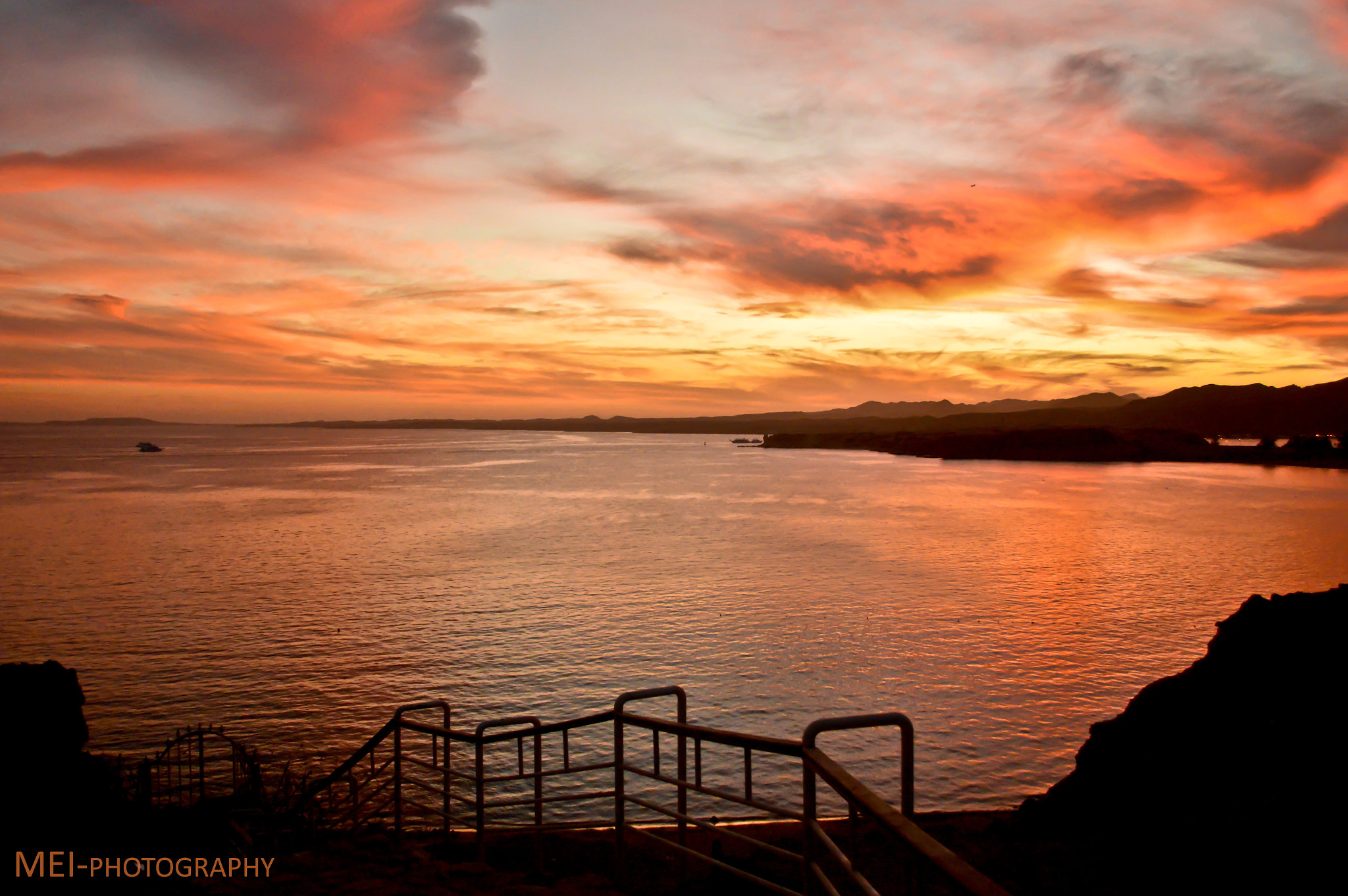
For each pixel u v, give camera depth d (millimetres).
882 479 139875
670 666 29656
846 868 3568
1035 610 38938
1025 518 81312
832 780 3498
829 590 43969
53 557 58844
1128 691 26578
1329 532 70750
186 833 9812
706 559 55312
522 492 114312
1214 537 67250
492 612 38938
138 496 109688
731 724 23812
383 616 38469
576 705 25750
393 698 26500
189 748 15969
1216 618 37344
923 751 21500
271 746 22234
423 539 66688
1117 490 117375
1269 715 9484
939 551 58562
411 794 18266
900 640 33156
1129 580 47156
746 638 33656
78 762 10398
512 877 6906
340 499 103938
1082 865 8078
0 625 37656
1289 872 6691
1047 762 20859
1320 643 10141
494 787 19219
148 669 30047
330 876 6816
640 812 17750
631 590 44188
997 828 10844
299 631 35688
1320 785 7582
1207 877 7078
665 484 128500
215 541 66562
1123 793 9977
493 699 26359
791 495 108312
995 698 25812
